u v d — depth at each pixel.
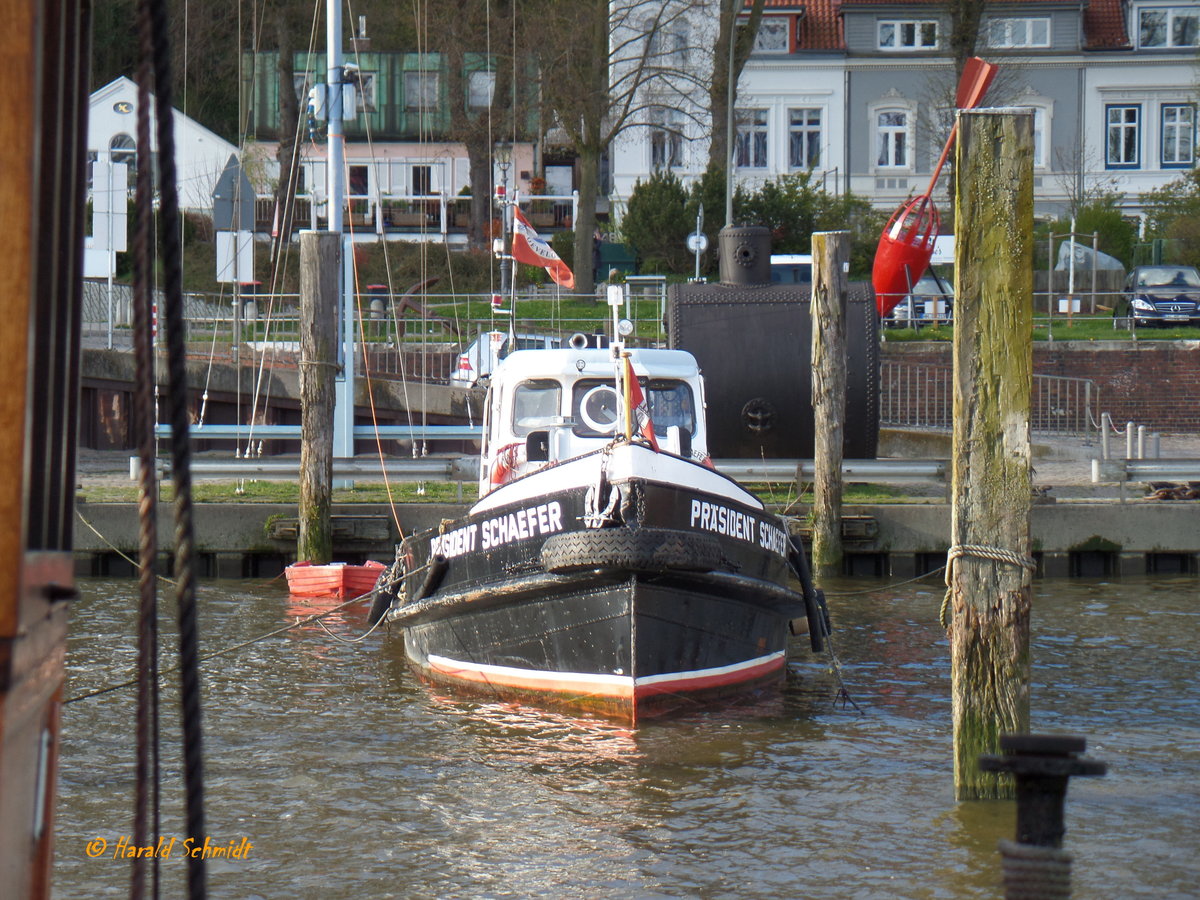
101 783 26.91
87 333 92.94
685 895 21.12
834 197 133.62
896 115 156.75
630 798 25.81
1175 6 156.62
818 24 157.62
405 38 157.62
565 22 125.75
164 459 59.62
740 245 65.31
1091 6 158.75
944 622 25.53
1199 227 126.62
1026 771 12.56
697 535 30.72
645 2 134.88
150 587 9.34
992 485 24.52
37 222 7.92
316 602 48.06
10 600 7.29
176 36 147.00
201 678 36.28
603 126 149.00
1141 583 52.22
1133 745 29.81
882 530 53.84
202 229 131.25
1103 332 97.50
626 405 31.58
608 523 30.12
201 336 91.06
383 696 34.25
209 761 28.34
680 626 31.20
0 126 7.14
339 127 66.44
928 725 31.44
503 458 37.00
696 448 37.94
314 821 24.58
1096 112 157.12
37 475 8.36
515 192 86.88
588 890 21.36
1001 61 148.88
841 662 38.66
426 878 21.89
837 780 26.91
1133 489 59.22
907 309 99.56
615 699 30.94
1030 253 24.27
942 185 152.75
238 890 21.41
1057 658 38.88
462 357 81.31
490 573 33.12
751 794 26.03
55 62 8.47
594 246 126.44
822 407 52.59
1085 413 82.81
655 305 102.88
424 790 26.39
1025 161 24.19
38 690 8.59
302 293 50.50
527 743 29.59
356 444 75.56
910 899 20.83
